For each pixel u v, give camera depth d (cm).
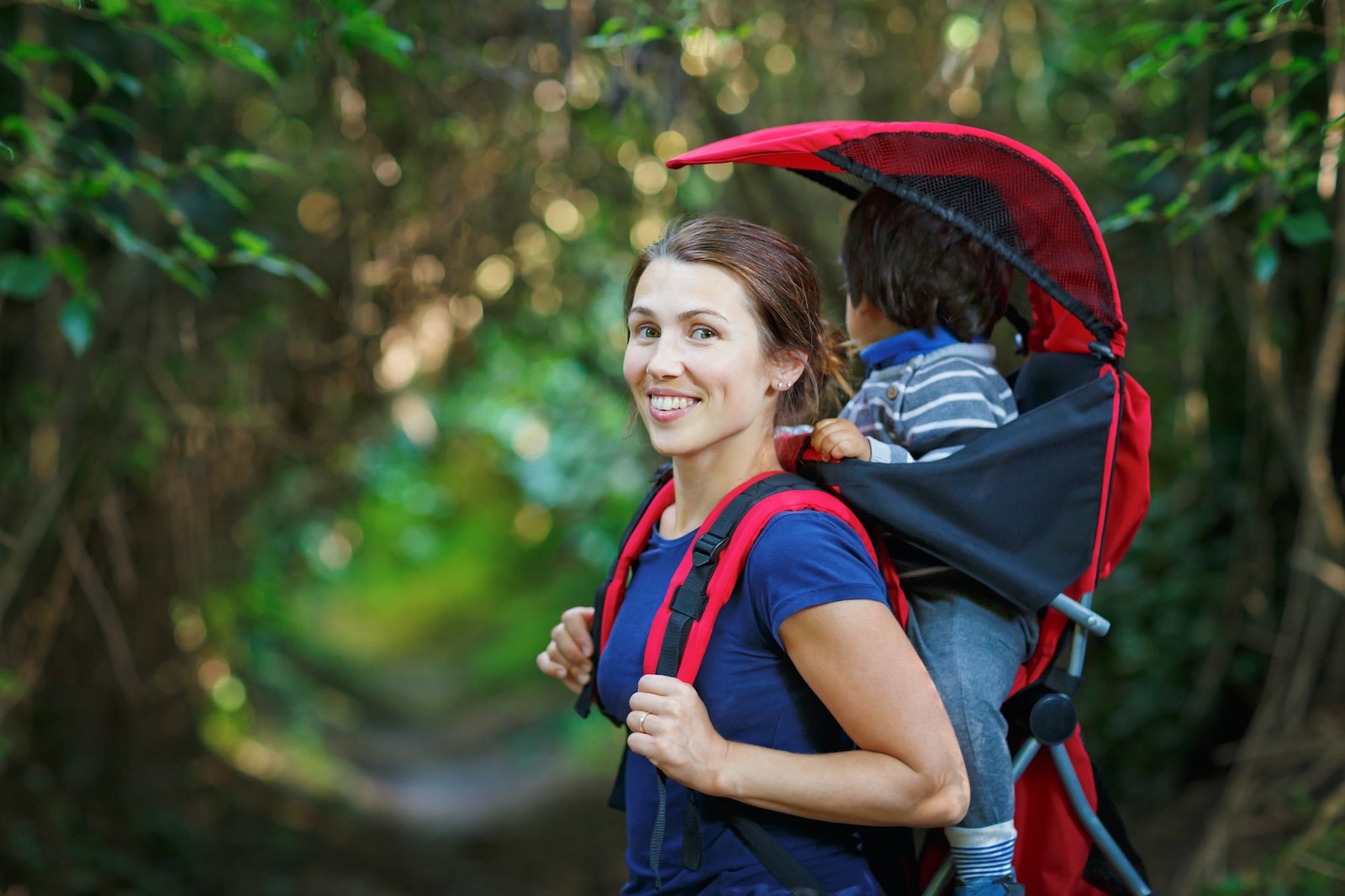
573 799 928
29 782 518
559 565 1658
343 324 561
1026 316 233
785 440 186
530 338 661
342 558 980
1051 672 196
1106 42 332
